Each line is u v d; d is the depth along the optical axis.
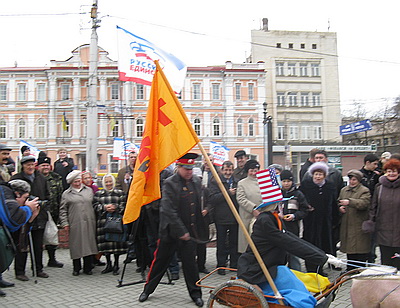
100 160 40.44
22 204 6.11
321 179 6.49
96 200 7.32
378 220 5.80
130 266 8.05
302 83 49.78
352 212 6.55
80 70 41.06
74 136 41.00
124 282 6.71
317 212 6.61
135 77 8.00
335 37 50.81
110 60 41.44
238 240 7.03
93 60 13.73
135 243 7.38
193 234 5.46
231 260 7.24
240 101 42.34
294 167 42.22
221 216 7.17
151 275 5.63
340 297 5.67
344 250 6.62
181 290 6.16
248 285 3.95
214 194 7.16
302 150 42.03
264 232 4.12
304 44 50.38
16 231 6.27
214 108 42.16
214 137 42.00
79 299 5.73
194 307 5.32
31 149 12.29
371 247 6.83
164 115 5.03
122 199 7.24
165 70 7.95
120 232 7.02
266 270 3.99
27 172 7.12
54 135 41.09
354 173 6.60
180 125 4.87
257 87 42.69
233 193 7.17
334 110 49.75
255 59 49.50
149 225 6.94
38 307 5.39
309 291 4.17
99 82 41.00
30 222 6.53
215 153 14.08
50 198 7.41
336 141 48.44
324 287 4.25
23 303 5.57
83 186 7.43
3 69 41.62
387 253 5.73
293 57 49.81
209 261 8.34
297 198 6.39
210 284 6.48
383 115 42.16
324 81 50.06
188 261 5.42
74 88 41.34
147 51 8.05
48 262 7.97
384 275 3.76
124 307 5.36
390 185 5.71
